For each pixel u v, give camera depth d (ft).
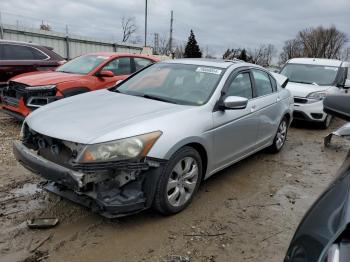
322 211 5.32
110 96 14.74
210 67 15.81
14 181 14.64
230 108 13.60
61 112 12.60
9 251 10.11
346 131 9.30
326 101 6.56
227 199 14.23
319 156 21.21
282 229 12.21
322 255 4.57
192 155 12.54
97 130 10.85
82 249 10.38
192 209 13.12
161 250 10.55
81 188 10.52
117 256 10.17
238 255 10.57
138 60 27.91
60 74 24.07
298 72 32.91
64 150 11.02
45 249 10.28
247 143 16.33
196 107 13.28
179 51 175.83
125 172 10.66
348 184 5.55
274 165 18.83
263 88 18.21
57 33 67.15
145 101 13.79
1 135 20.99
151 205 11.57
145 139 10.85
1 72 28.99
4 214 12.03
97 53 27.37
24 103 21.59
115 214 10.85
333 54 226.58
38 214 12.12
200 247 10.83
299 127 29.71
